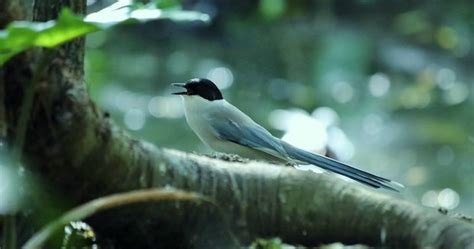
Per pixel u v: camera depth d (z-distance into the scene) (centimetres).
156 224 659
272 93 2048
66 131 566
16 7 566
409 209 682
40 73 537
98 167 594
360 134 2011
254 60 2103
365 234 682
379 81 2139
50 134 566
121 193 617
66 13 499
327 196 684
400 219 678
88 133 576
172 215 655
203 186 662
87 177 596
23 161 579
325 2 2131
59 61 565
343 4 2184
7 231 577
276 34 2120
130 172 615
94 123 580
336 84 2047
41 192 597
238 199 673
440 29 2223
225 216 669
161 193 572
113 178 607
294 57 2089
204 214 663
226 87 2050
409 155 2030
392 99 2097
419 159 2039
